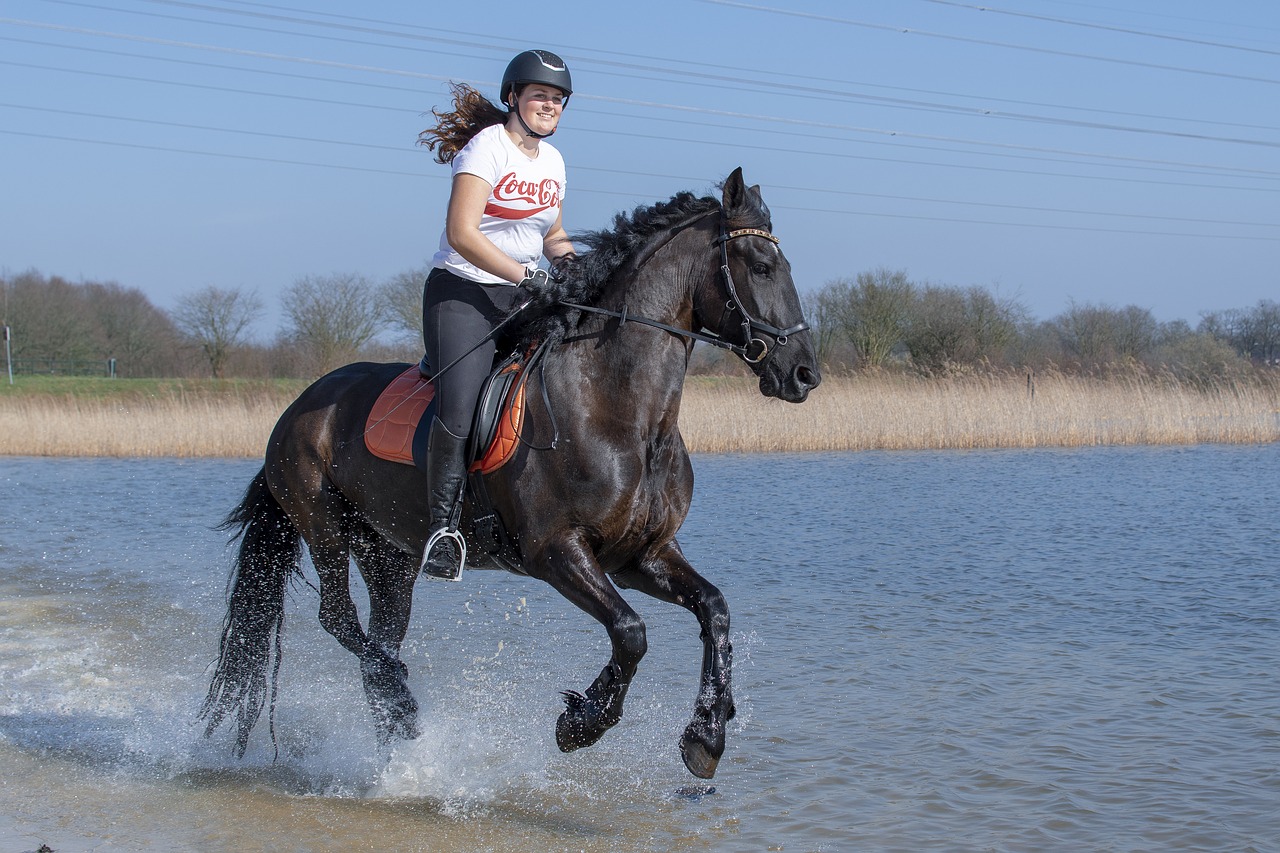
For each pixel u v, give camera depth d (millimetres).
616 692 4098
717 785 4781
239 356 44562
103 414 23438
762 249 4238
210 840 4238
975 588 8734
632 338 4309
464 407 4461
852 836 4219
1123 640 7008
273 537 5547
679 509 4461
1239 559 9758
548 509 4285
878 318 35594
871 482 16344
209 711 5312
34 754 5211
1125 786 4625
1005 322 35688
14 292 47625
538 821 4449
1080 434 22734
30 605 8523
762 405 22891
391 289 39562
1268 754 4949
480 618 8109
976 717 5555
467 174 4402
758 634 7309
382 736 5062
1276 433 23828
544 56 4465
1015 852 4035
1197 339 39438
